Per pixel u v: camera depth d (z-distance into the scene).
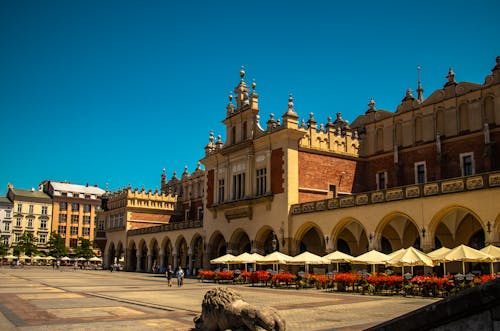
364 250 40.44
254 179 45.06
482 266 32.59
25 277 47.62
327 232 36.44
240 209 45.31
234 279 39.28
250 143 45.28
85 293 27.02
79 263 106.56
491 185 26.02
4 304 20.56
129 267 71.12
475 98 36.53
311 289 32.22
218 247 51.81
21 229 112.06
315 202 37.91
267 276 35.56
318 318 15.97
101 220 81.19
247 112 46.97
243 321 11.12
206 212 51.97
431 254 26.28
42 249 113.19
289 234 39.94
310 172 42.34
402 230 37.00
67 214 118.38
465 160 36.75
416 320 5.07
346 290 30.52
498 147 34.38
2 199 112.06
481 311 4.73
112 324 14.61
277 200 41.56
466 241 33.53
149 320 15.56
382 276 28.17
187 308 19.22
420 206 29.73
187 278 49.16
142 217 72.94
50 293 26.83
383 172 44.09
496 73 35.12
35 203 114.75
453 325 4.88
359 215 33.94
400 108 43.22
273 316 10.90
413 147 41.09
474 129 36.31
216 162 51.28
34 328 13.73
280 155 42.06
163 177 83.06
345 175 44.56
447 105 38.69
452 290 24.08
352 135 47.81
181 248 66.38
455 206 27.77
